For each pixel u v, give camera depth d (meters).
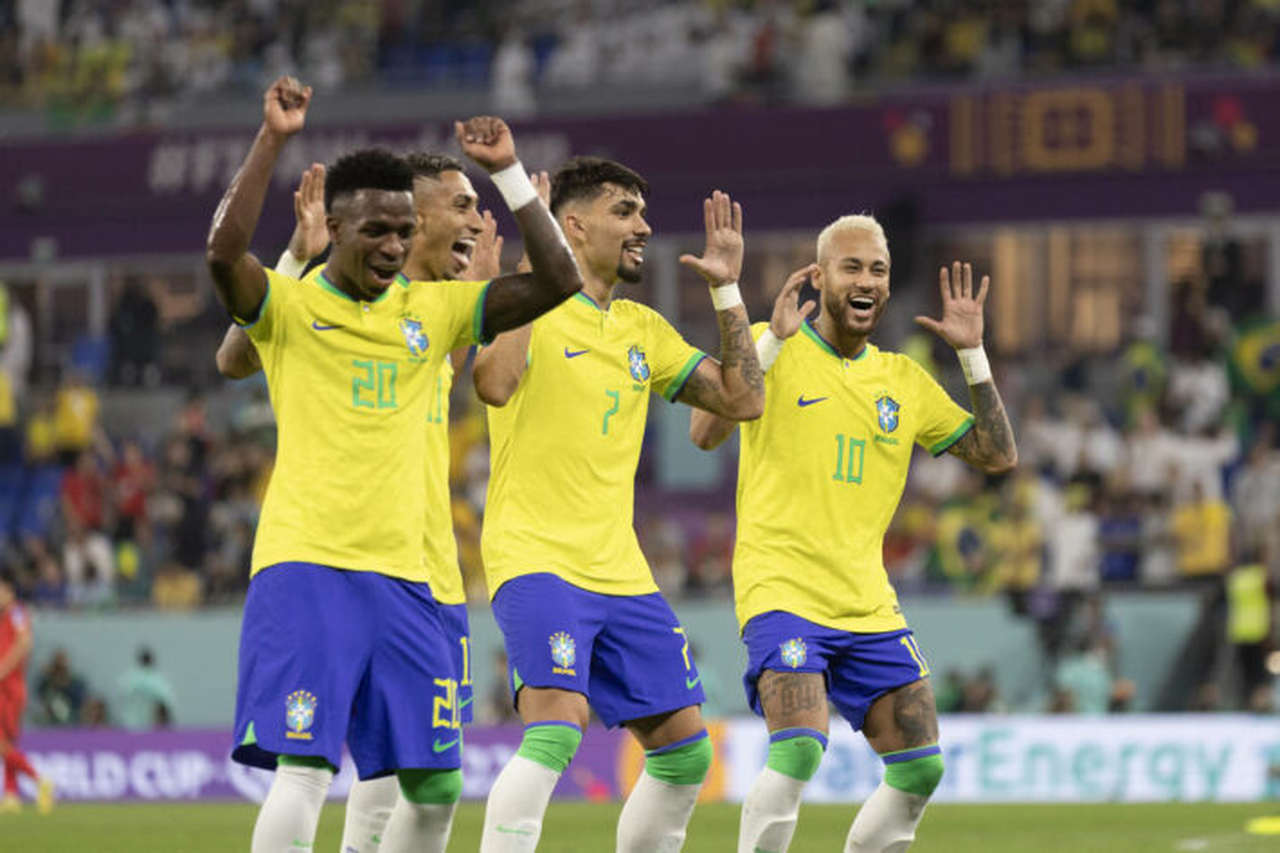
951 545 65.25
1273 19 78.69
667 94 80.56
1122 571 66.44
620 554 22.55
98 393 83.88
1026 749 54.31
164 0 92.06
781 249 84.19
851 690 23.88
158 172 80.31
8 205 81.31
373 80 85.19
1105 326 82.44
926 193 74.75
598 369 22.56
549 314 22.59
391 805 21.56
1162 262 81.88
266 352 19.14
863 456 24.08
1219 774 53.78
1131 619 63.22
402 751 19.05
